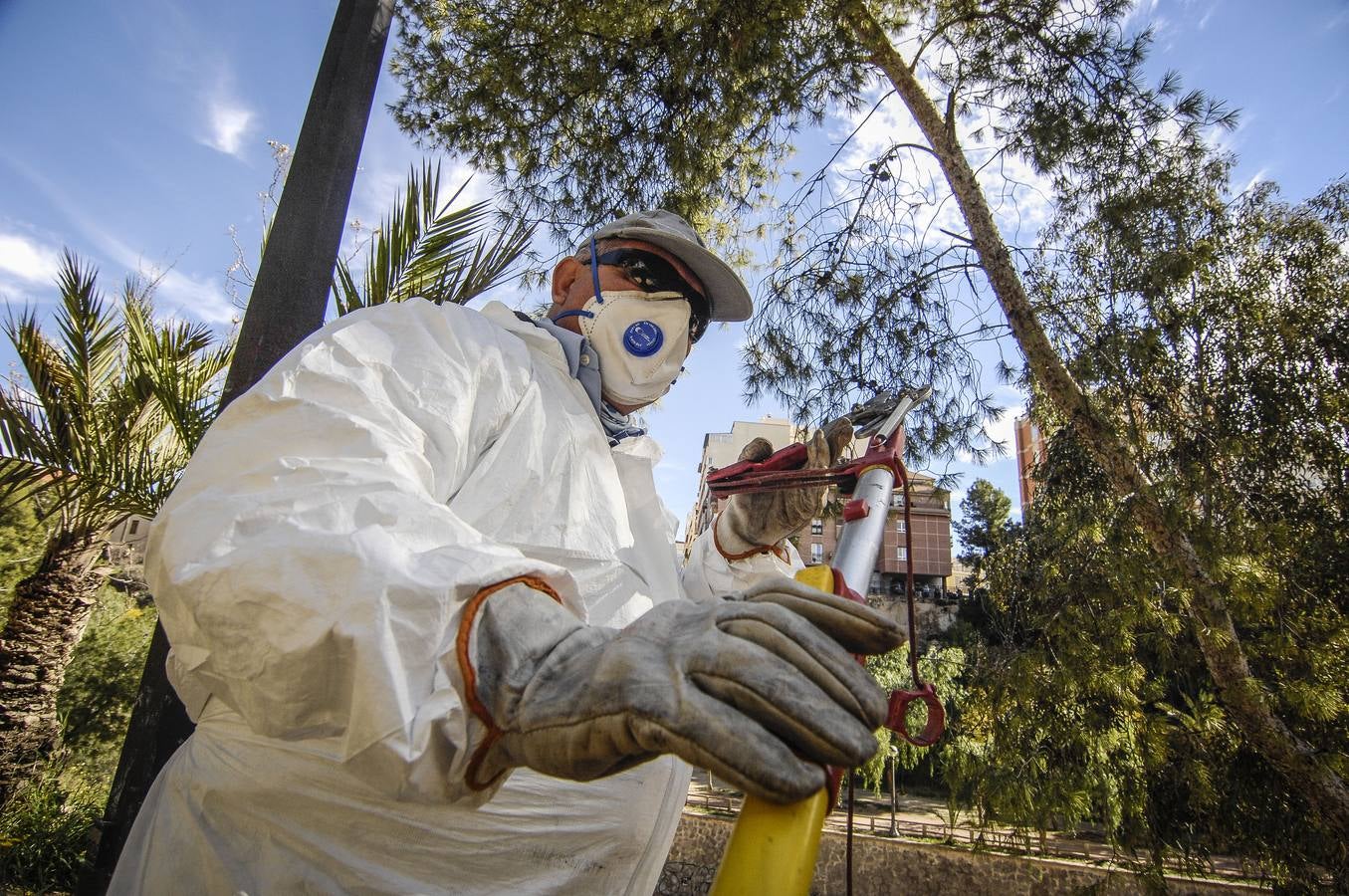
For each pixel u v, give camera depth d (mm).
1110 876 7742
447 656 683
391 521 777
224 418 901
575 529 1218
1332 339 6812
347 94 3156
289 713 709
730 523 1674
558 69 7234
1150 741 6613
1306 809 6520
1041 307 6754
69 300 5254
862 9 6988
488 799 723
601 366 1557
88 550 7258
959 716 7953
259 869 944
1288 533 6582
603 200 7312
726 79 7000
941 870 15539
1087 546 7094
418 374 1051
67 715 10688
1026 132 6699
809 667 602
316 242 2994
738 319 1825
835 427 1473
